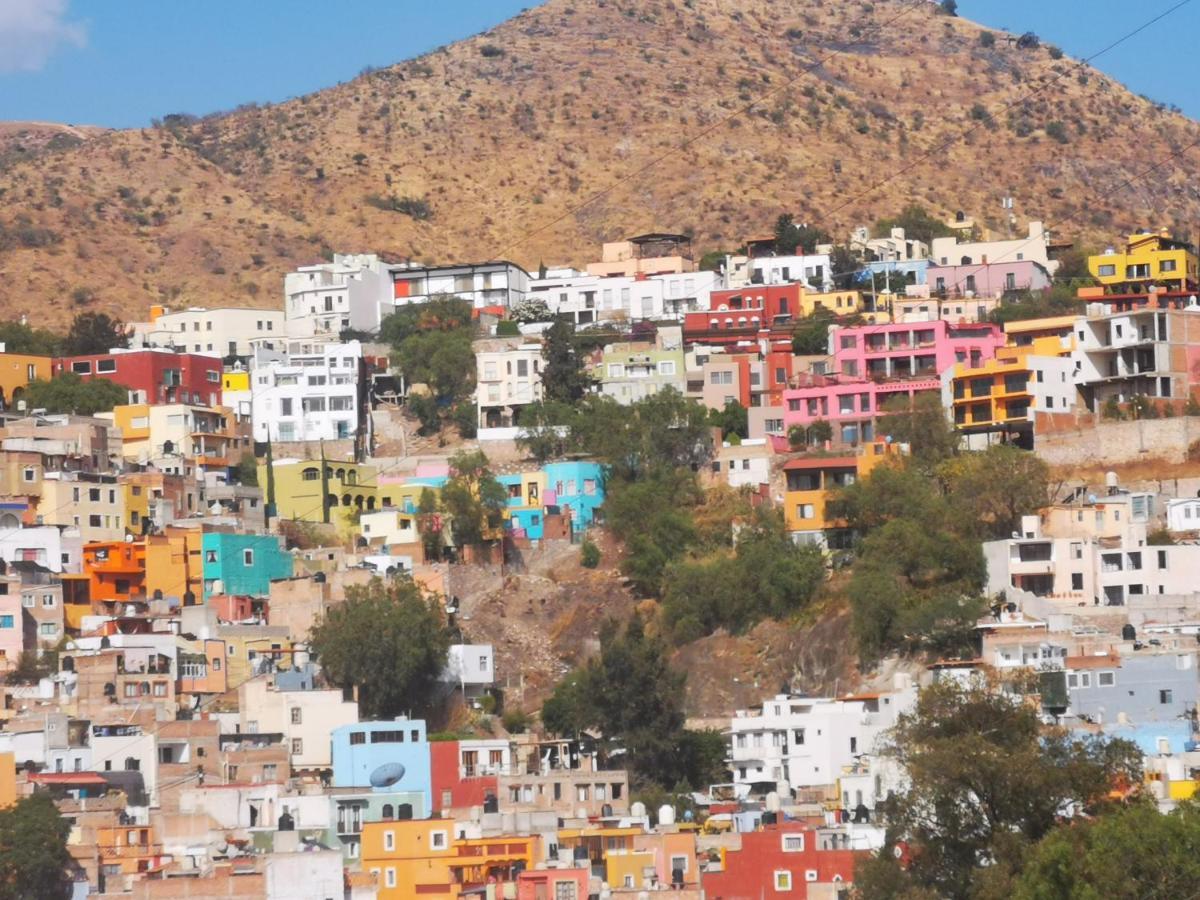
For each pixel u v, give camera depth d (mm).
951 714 176000
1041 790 163625
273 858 196500
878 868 166500
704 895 188875
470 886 199000
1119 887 143875
